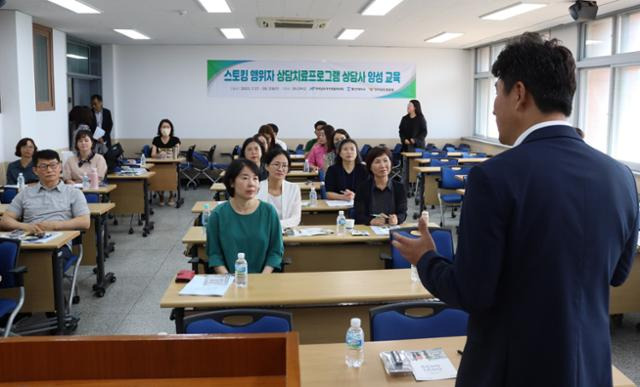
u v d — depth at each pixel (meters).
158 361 1.22
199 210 4.87
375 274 3.09
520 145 1.19
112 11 7.64
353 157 5.53
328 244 4.02
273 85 11.92
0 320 3.86
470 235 1.13
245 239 3.32
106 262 5.79
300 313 3.05
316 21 8.45
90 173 6.34
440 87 12.16
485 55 11.72
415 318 2.31
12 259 3.36
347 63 11.96
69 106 10.71
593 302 1.14
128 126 11.85
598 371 1.15
